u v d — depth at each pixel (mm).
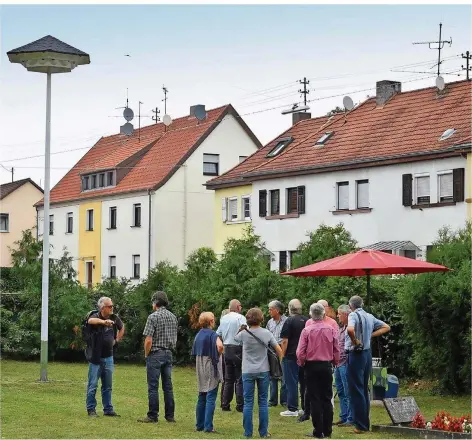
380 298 26328
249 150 62594
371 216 42969
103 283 35688
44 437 15938
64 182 72688
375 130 45688
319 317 16641
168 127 66250
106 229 64812
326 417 16578
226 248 31672
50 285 34031
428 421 17922
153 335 17969
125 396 22719
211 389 17016
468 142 38344
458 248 23531
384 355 26094
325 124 50688
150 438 15953
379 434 16938
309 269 19094
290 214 47750
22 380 25891
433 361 23266
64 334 33688
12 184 84438
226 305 29906
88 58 24875
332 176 45344
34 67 24797
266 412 16469
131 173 64125
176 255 59938
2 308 33375
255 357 16438
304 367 16641
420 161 40625
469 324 22500
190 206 60562
